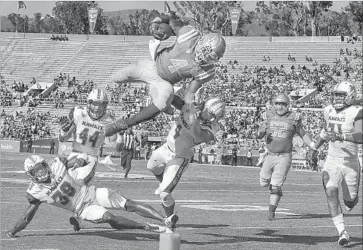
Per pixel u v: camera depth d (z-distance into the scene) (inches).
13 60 2529.5
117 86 2188.7
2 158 1330.0
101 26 3607.3
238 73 2240.4
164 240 184.2
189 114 352.5
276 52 2367.1
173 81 348.2
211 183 888.9
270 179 504.4
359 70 2159.2
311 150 410.0
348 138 381.1
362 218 531.2
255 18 3435.0
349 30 3331.7
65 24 3513.8
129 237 364.8
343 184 392.8
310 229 443.8
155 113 342.3
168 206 362.9
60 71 2447.1
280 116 504.1
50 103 2122.3
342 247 371.2
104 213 330.3
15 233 350.9
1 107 2155.5
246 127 1776.6
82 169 368.5
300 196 746.2
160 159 366.0
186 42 336.5
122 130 346.9
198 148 1684.3
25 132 1951.3
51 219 428.8
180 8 2869.1
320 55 2316.7
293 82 2117.4
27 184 707.4
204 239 374.0
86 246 329.1
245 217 498.0
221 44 331.9
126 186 758.5
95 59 2472.9
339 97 386.0
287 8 3356.3
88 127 368.8
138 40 2591.0
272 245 363.9
